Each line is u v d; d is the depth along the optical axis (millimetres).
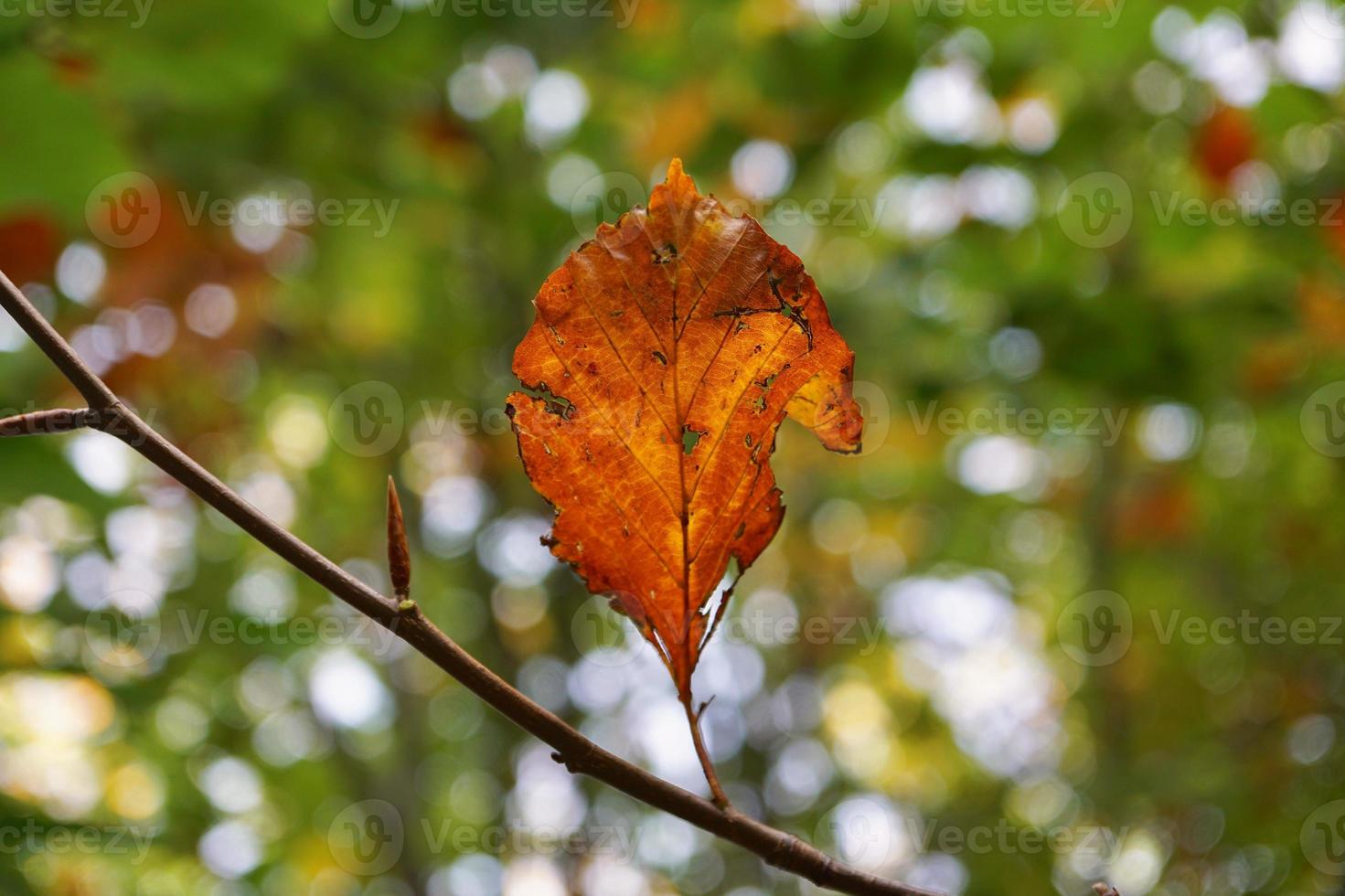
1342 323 1801
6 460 1110
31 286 1662
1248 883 2150
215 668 1914
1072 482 3027
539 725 538
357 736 2729
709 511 563
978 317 2137
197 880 1957
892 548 3186
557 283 563
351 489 2543
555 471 562
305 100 1752
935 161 2000
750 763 2758
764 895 2594
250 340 2061
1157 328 1837
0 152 1188
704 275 563
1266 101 1840
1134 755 2568
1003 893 2410
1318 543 2508
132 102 1568
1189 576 2791
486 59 2135
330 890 2467
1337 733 2387
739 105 2035
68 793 1635
